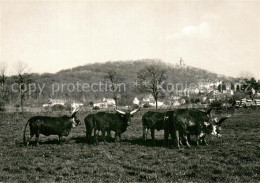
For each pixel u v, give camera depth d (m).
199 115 21.08
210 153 17.75
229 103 62.72
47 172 14.38
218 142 21.95
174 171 13.97
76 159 16.98
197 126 20.83
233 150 18.06
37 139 21.89
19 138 26.61
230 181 12.40
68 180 13.02
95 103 131.75
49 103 116.62
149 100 139.75
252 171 13.47
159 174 13.65
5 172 14.46
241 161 15.45
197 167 14.59
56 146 21.31
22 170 14.84
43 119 21.84
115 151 19.06
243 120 40.72
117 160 16.45
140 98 145.75
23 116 54.91
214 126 22.61
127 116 22.83
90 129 22.67
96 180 12.89
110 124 22.80
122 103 121.94
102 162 16.09
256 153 16.98
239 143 20.78
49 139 25.67
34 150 19.84
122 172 14.12
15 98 96.12
